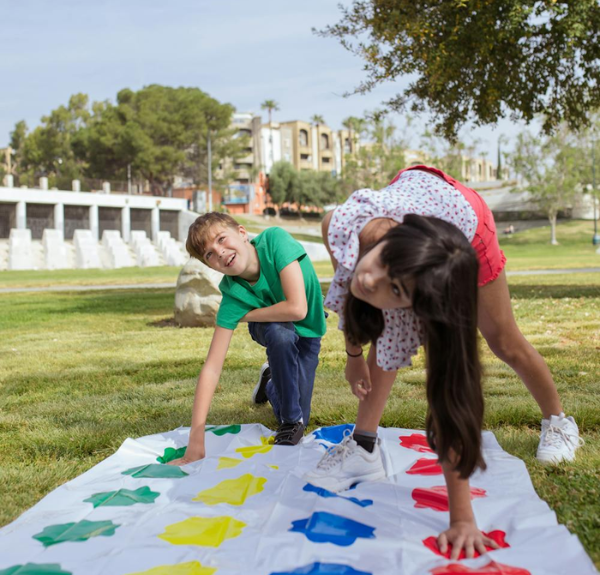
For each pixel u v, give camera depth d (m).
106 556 1.82
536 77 10.59
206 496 2.32
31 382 4.98
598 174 47.56
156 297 14.03
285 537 1.92
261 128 82.00
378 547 1.85
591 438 3.04
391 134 48.50
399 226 1.62
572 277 16.62
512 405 3.61
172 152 56.47
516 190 49.44
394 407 3.68
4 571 1.75
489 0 8.79
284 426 3.17
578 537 1.96
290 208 78.88
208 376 2.92
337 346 6.23
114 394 4.45
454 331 1.57
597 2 9.11
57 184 45.72
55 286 20.12
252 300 3.04
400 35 9.82
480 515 2.09
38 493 2.62
